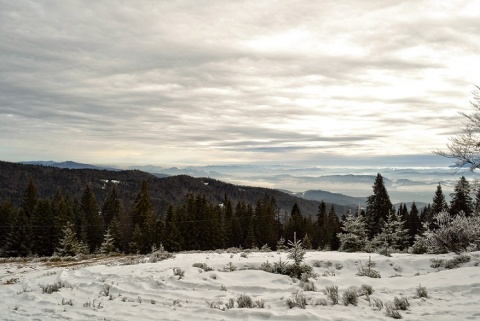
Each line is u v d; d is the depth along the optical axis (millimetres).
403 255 17344
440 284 10344
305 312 7812
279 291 10039
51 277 13336
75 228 64438
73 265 20828
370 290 9688
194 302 9078
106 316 8055
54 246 56188
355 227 27219
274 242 71500
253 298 9312
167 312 8266
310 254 17734
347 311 8000
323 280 11211
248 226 73625
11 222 61844
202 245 64188
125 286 10859
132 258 21875
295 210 79938
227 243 72500
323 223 78250
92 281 11812
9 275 16969
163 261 16188
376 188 55125
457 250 16625
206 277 11539
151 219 62594
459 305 8219
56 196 75938
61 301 9609
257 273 12047
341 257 16031
